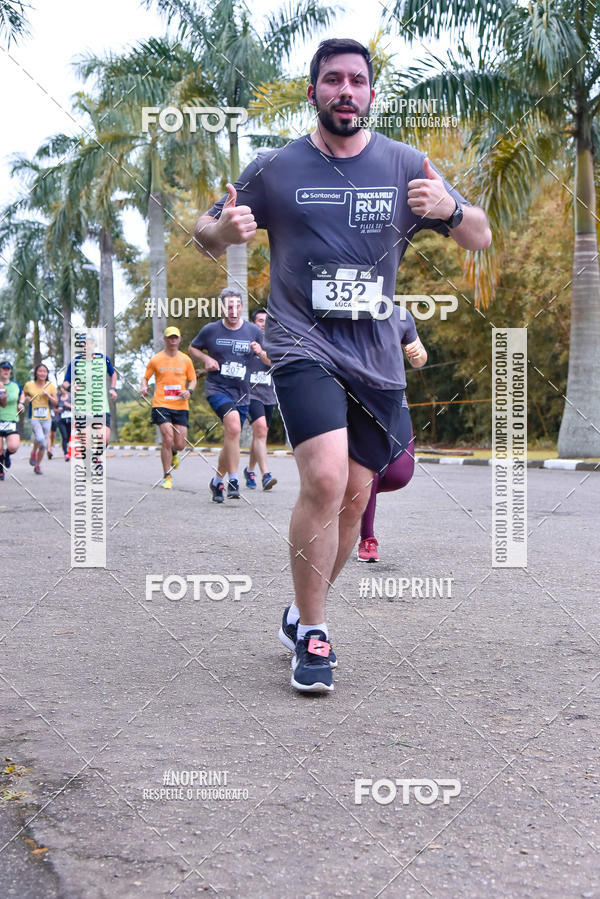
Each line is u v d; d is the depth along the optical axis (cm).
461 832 153
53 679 240
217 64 685
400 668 252
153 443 1491
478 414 1420
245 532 507
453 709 216
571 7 1067
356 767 181
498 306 1398
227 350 641
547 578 380
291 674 246
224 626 299
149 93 673
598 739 196
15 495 761
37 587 359
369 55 241
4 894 134
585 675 244
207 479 870
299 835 152
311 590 235
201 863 143
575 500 692
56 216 998
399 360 249
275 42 695
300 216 238
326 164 240
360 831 153
